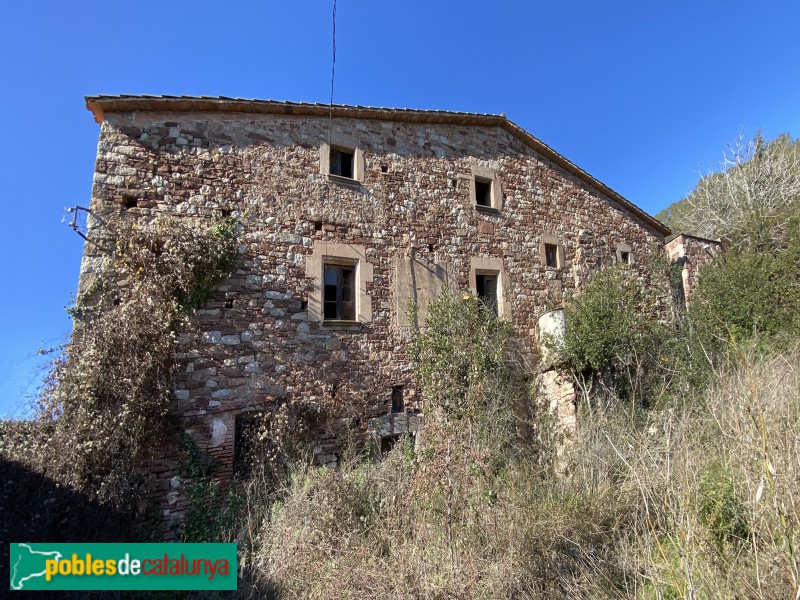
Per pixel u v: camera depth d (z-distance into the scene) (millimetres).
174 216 6871
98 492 5309
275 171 7824
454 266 9508
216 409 6668
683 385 7508
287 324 7492
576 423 7309
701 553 3510
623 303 9383
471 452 5758
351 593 4137
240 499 6367
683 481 4016
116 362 5832
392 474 6160
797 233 10008
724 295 9633
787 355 7012
